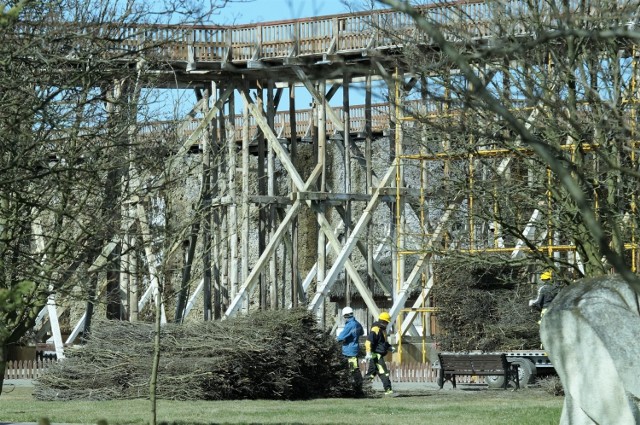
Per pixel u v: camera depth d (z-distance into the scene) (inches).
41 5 2037.4
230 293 5979.3
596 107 2123.5
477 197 2586.1
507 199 2541.8
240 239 6122.1
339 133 6407.5
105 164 2223.2
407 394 4138.8
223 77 5703.7
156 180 2610.7
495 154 2847.0
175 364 3821.4
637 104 2180.1
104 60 2052.2
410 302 6929.1
